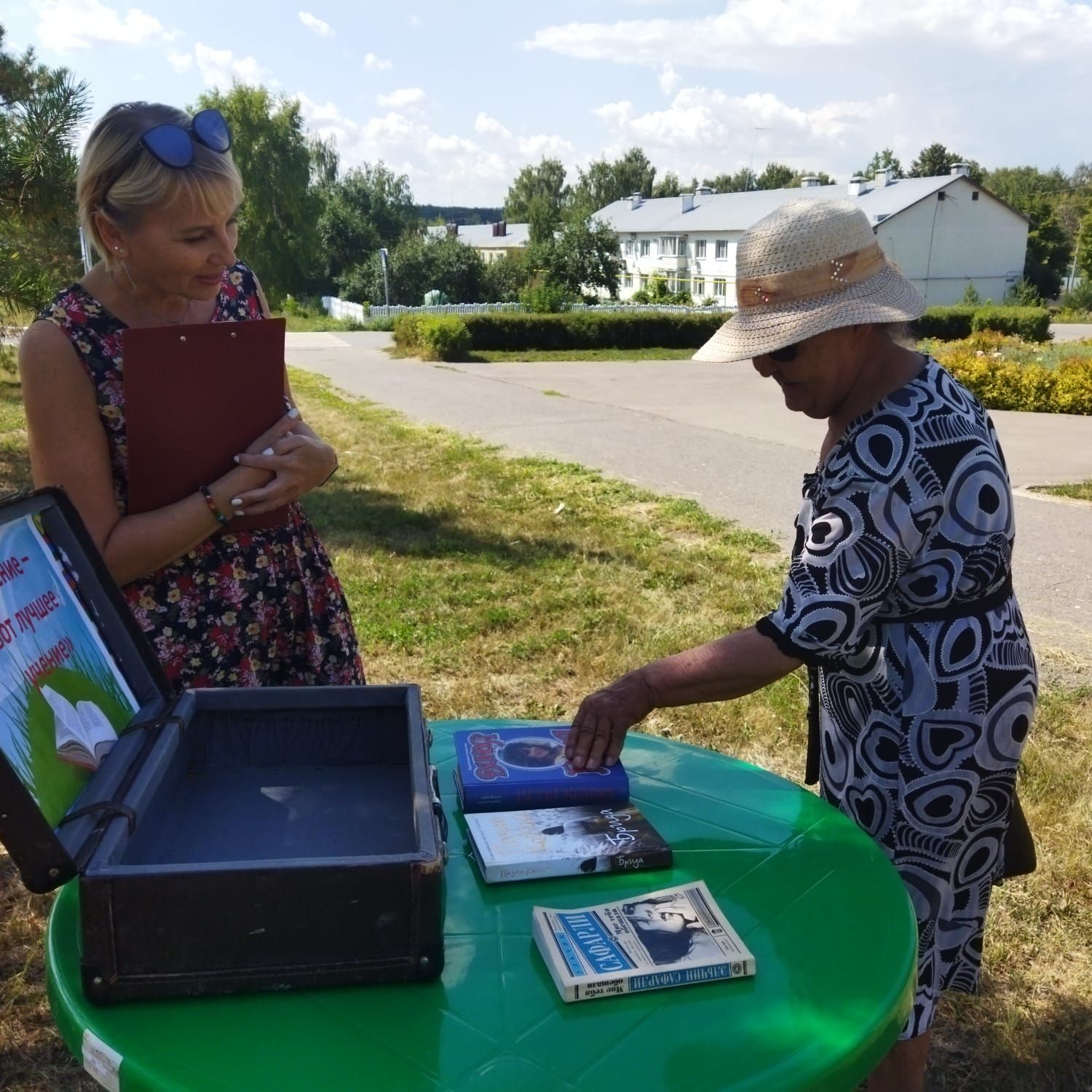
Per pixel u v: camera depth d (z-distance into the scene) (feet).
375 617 16.49
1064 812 10.80
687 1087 3.45
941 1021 8.04
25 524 4.35
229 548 5.70
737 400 52.60
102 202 4.86
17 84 17.84
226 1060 3.48
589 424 42.09
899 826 5.36
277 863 3.61
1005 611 5.22
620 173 311.06
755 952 4.19
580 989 3.81
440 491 26.76
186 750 4.76
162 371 4.94
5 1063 7.55
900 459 4.80
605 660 14.83
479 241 267.39
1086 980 8.47
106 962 3.59
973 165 299.38
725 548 21.27
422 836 3.83
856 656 5.36
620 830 4.98
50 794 3.72
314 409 45.73
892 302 4.86
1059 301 200.44
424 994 3.81
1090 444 39.68
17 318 19.22
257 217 169.17
